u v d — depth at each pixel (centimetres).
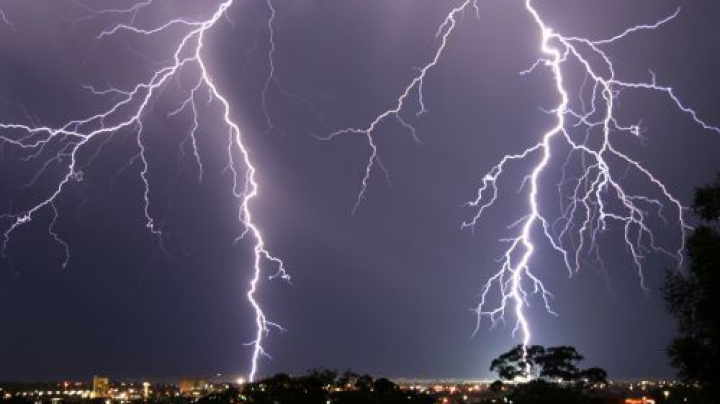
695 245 1667
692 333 1684
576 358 4222
